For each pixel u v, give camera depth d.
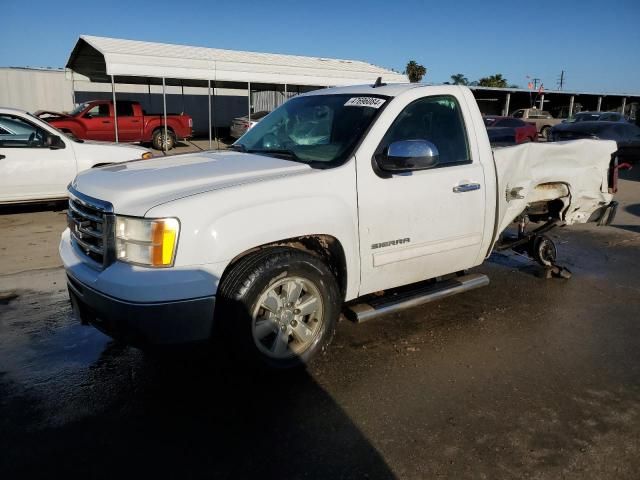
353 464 2.62
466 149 4.12
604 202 5.37
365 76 24.11
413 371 3.55
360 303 3.92
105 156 8.73
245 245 3.00
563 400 3.22
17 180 8.03
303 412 3.05
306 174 3.30
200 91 30.38
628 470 2.62
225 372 3.51
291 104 4.57
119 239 2.92
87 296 3.04
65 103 27.27
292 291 3.28
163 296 2.80
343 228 3.40
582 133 16.06
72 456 2.66
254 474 2.54
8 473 2.53
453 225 3.98
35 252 6.38
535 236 5.50
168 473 2.54
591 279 5.66
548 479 2.54
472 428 2.93
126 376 3.46
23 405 3.11
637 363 3.74
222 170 3.38
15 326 4.26
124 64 18.36
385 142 3.65
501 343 4.02
